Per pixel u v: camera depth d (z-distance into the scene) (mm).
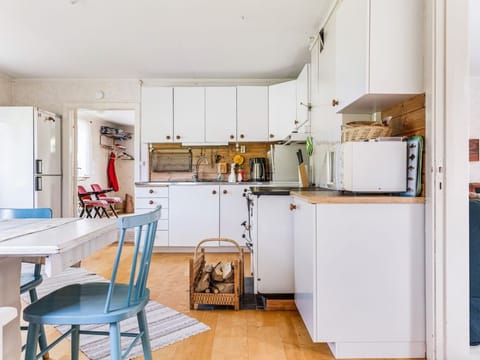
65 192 4820
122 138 8852
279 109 4465
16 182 4113
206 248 4395
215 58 4016
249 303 2586
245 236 3895
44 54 3863
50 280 3129
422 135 1804
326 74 2867
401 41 1773
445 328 1667
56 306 1329
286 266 2551
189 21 3045
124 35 3352
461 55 1668
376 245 1741
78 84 4832
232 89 4598
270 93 4570
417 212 1745
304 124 3672
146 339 1512
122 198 8898
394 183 1841
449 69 1668
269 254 2553
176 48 3699
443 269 1666
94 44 3584
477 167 5035
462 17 1665
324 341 1749
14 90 4836
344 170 1942
